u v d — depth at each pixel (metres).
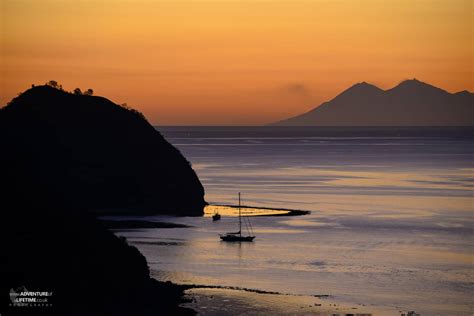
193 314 107.81
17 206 123.69
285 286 124.00
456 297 117.12
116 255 121.62
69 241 119.56
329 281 127.44
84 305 109.88
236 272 134.88
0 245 113.62
